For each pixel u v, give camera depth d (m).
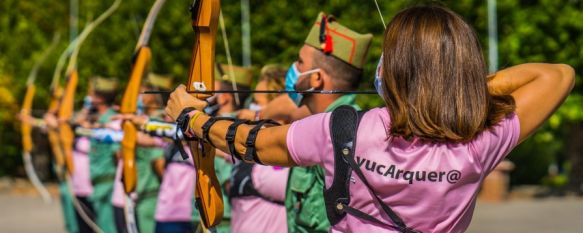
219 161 10.35
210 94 6.05
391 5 21.86
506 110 5.02
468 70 4.87
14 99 33.62
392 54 4.93
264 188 8.77
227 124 5.50
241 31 23.11
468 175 4.91
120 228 15.04
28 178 38.75
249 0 23.36
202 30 6.06
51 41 32.34
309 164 5.19
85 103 19.89
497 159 5.03
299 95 7.88
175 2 26.19
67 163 17.19
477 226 22.89
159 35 26.17
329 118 5.06
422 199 4.90
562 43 26.30
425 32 4.88
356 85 7.91
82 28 28.03
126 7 26.94
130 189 10.11
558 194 31.11
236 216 9.24
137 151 13.71
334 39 7.73
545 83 5.18
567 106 26.83
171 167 12.87
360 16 22.59
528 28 25.75
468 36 4.93
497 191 29.11
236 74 11.19
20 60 33.22
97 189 16.94
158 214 12.94
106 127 15.51
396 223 4.95
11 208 29.41
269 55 23.42
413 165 4.86
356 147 4.96
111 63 27.41
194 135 5.80
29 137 20.11
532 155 38.12
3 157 38.50
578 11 25.95
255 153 5.31
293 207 8.11
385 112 4.99
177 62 26.28
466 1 24.48
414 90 4.84
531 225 22.81
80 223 18.48
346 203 5.04
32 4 32.44
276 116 8.19
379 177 4.91
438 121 4.81
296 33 23.23
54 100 18.75
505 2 25.41
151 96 14.52
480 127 4.87
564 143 38.00
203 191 6.13
